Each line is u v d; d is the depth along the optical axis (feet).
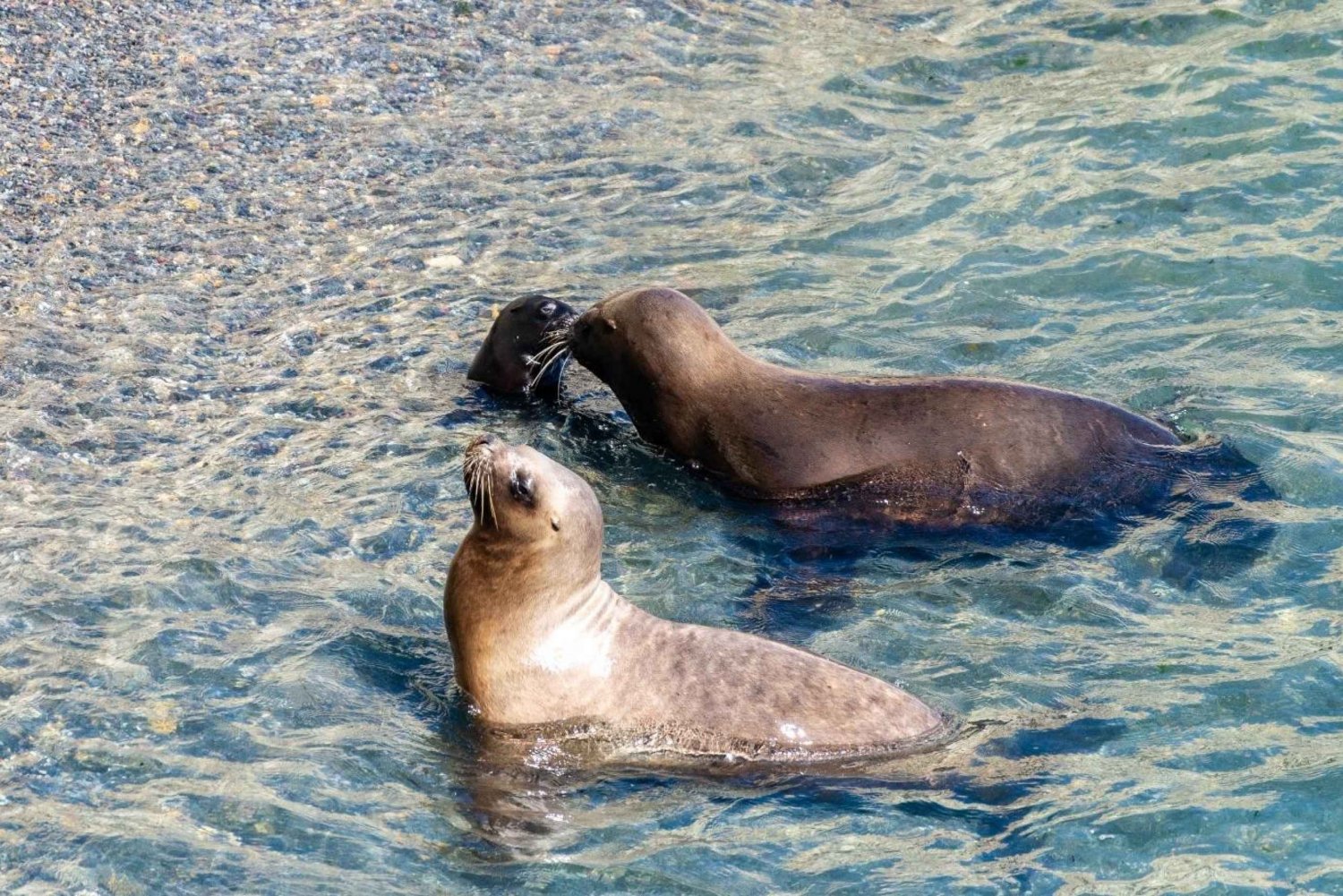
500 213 66.03
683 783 33.53
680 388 49.34
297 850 31.01
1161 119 70.95
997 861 30.86
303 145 69.82
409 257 62.13
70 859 30.40
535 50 80.89
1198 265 59.62
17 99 69.62
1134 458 46.88
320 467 47.34
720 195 68.44
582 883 30.40
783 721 34.42
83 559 41.45
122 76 73.05
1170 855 30.96
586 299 59.47
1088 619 39.99
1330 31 76.84
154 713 35.17
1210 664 37.55
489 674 35.60
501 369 53.11
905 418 47.55
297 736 34.71
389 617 39.68
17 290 56.80
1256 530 43.62
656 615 40.27
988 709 36.04
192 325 56.03
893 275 61.16
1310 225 61.57
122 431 48.98
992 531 44.98
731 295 59.98
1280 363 53.06
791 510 46.62
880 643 38.99
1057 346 55.36
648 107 76.07
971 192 67.36
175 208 63.82
